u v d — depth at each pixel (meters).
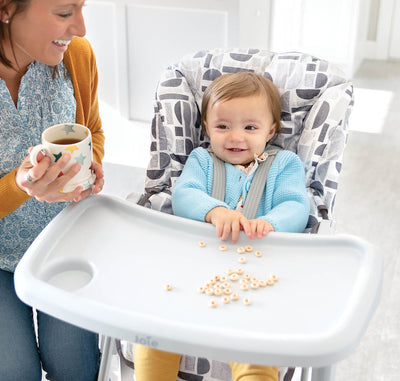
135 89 3.09
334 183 1.44
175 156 1.55
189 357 1.22
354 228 2.39
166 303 1.02
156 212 1.23
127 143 2.99
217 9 2.70
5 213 1.21
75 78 1.37
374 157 2.92
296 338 0.88
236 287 1.06
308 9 3.84
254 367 1.14
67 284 1.08
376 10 4.15
